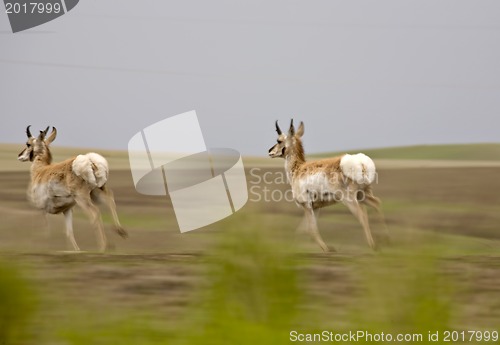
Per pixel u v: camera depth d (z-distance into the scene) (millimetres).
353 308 50344
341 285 56938
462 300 54250
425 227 47469
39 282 58188
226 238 45219
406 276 45125
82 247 109062
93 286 58125
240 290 44594
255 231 45156
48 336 46500
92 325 48500
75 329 47656
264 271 44656
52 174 90750
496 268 64188
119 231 91688
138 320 49156
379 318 45188
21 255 71438
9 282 45969
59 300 53844
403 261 45594
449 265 65188
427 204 160250
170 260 68438
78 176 89562
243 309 44500
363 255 72125
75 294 55688
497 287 57656
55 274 61656
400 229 48406
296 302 45219
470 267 64562
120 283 59094
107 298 54812
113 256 71500
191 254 72875
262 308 44531
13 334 45094
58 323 48781
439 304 45125
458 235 120500
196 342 43969
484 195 177750
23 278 47125
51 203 91312
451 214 144625
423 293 44875
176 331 46969
